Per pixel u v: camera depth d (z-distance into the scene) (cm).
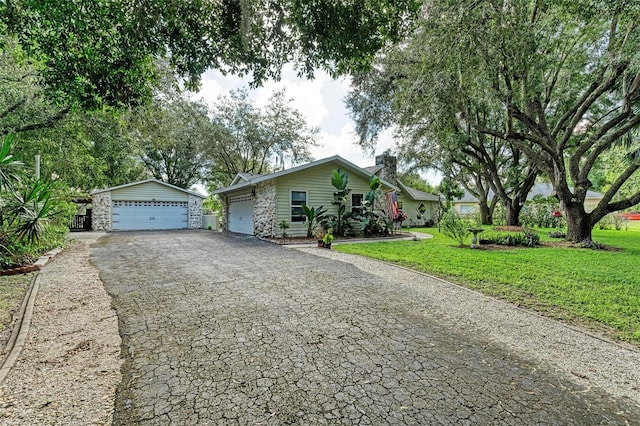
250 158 2509
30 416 182
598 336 314
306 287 474
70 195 1005
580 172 1016
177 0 394
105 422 179
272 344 282
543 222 1859
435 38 671
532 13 766
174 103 1212
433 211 2441
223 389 213
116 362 246
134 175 2423
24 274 539
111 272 567
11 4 380
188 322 330
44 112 1005
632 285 493
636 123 874
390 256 749
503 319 357
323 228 1208
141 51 441
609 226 1736
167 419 182
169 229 1789
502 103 912
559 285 494
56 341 282
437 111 874
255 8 421
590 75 955
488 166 1551
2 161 571
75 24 395
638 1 548
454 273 572
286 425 179
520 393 216
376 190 1248
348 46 444
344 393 211
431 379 230
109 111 531
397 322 342
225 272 572
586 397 214
